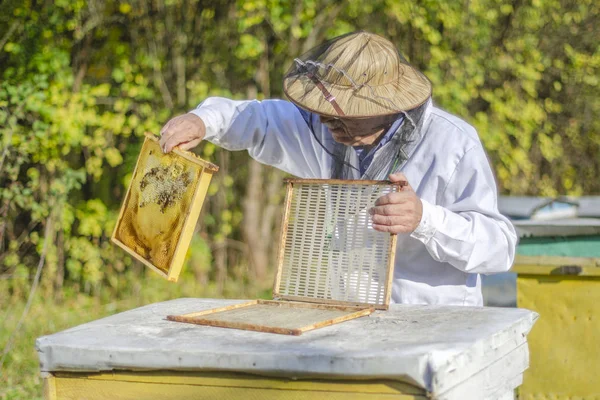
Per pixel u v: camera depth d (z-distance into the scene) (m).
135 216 2.00
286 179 2.04
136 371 1.58
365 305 1.90
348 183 1.96
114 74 5.18
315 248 1.99
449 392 1.44
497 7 6.73
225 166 6.13
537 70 6.98
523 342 1.80
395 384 1.42
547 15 7.07
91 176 5.80
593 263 2.89
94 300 5.49
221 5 5.74
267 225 6.38
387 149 2.10
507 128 6.39
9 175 5.09
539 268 2.97
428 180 2.12
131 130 5.53
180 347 1.54
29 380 3.78
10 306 5.00
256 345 1.54
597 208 3.60
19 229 5.60
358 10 5.94
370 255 1.93
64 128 4.78
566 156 7.96
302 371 1.44
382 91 2.01
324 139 2.22
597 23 7.43
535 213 3.59
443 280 2.16
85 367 1.59
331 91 2.01
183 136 2.13
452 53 6.18
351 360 1.42
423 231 1.91
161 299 5.57
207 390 1.53
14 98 4.63
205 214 6.14
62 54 5.03
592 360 2.94
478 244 1.99
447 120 2.16
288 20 5.46
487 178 2.11
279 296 2.01
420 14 5.93
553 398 2.98
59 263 5.50
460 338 1.56
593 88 7.55
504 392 1.70
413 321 1.76
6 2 5.02
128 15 5.60
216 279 6.18
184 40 5.73
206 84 5.56
